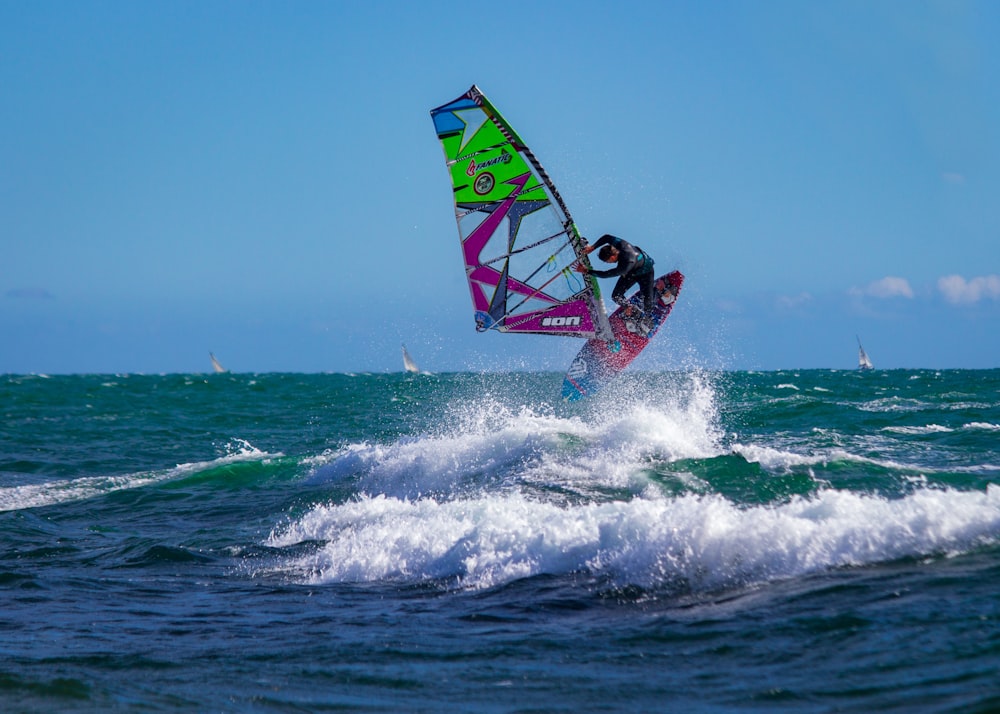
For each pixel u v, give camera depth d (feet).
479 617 96.37
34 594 114.93
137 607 107.76
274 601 109.29
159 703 72.49
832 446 199.41
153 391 646.33
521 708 69.62
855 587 90.27
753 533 103.76
